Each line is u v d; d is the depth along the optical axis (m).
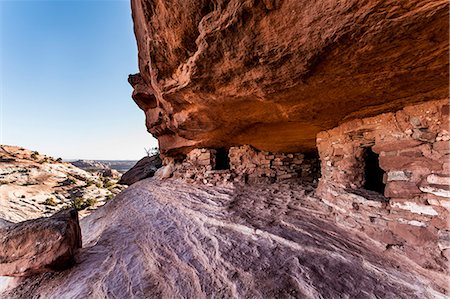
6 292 2.87
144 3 2.56
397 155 2.24
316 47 1.72
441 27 1.32
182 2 2.12
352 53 1.69
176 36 2.52
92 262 3.21
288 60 1.96
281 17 1.66
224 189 5.65
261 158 6.09
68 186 28.55
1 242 3.03
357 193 2.72
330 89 2.29
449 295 1.55
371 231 2.39
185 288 2.19
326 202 3.51
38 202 22.34
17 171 27.22
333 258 2.26
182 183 7.18
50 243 3.04
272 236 2.86
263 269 2.26
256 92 2.65
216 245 2.92
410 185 2.05
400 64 1.71
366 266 2.04
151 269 2.66
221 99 3.17
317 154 6.16
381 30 1.42
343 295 1.76
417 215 1.97
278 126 4.36
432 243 1.81
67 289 2.64
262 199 4.54
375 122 2.56
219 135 5.59
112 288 2.40
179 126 5.37
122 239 3.85
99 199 26.02
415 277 1.78
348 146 3.04
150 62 3.40
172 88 3.52
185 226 3.82
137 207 5.91
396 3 1.25
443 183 1.79
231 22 1.87
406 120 2.17
